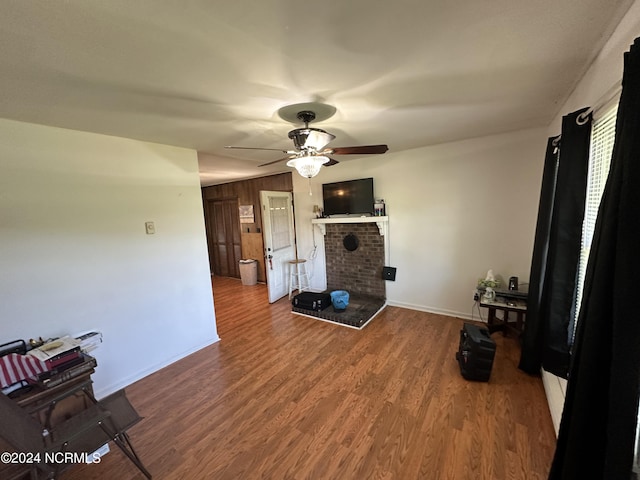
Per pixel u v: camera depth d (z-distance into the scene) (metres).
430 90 1.73
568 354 1.71
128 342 2.59
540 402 2.09
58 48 1.12
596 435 1.00
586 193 1.62
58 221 2.16
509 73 1.55
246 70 1.38
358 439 1.83
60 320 2.19
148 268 2.73
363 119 2.25
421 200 3.70
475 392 2.23
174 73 1.38
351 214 4.31
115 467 1.73
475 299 3.19
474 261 3.45
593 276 1.01
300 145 2.09
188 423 2.05
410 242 3.88
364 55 1.29
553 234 1.99
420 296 3.91
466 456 1.67
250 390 2.39
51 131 2.11
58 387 1.68
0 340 1.92
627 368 0.83
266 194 4.59
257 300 4.92
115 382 2.50
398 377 2.46
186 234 3.05
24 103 1.65
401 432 1.87
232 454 1.76
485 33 1.17
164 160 2.83
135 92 1.57
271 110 1.92
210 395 2.36
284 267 5.04
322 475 1.60
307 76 1.47
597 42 1.27
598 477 1.00
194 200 3.12
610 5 1.01
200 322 3.21
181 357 3.02
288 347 3.12
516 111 2.26
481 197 3.30
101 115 1.90
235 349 3.15
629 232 0.82
